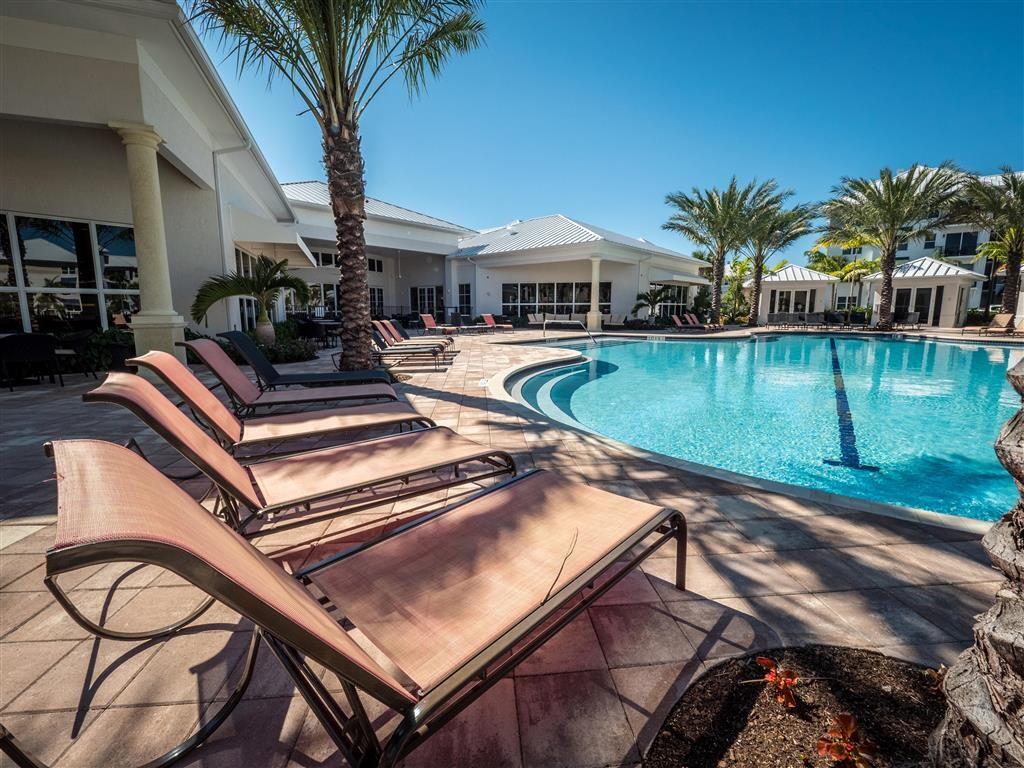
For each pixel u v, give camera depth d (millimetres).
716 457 5238
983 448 5543
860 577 2242
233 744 1408
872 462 5062
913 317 23891
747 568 2318
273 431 3383
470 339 17547
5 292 8797
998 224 20000
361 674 971
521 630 1312
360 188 7211
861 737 1335
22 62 6488
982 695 1027
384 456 2855
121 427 5051
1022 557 976
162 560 746
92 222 9570
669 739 1392
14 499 3178
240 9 5852
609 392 8680
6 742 1062
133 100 7039
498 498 2143
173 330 7660
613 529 1881
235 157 12375
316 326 14023
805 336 20812
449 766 1330
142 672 1683
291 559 2465
